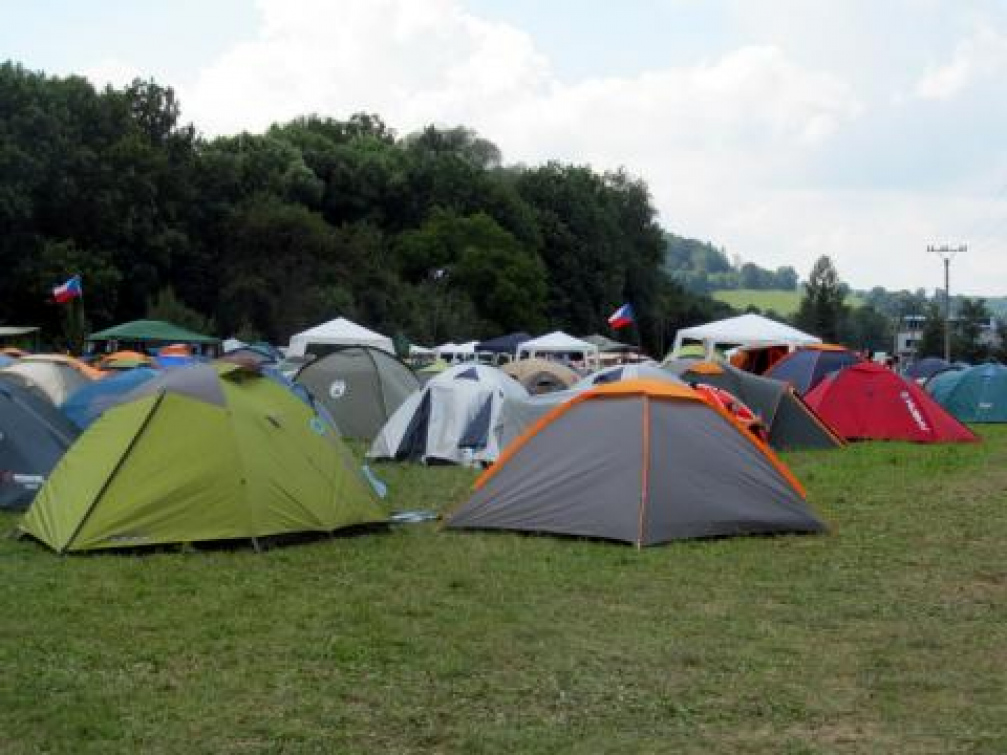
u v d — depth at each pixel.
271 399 10.51
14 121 53.44
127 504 9.45
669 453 10.23
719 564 9.02
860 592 8.15
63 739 5.21
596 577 8.55
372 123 110.81
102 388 15.57
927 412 19.80
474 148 119.31
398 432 16.50
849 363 23.91
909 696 5.85
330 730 5.37
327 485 10.26
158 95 67.00
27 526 9.95
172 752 5.08
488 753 5.08
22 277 52.97
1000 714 5.55
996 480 14.24
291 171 79.69
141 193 59.09
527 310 83.19
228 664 6.39
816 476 14.73
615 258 99.25
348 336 34.84
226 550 9.38
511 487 10.56
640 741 5.21
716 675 6.22
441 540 10.00
